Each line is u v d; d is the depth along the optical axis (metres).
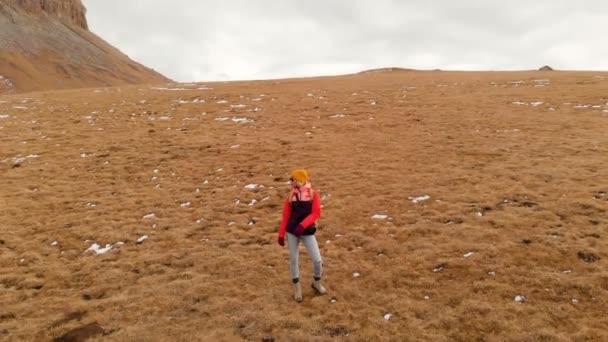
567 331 6.61
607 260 8.53
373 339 6.87
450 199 12.80
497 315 7.15
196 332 7.34
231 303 8.21
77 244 11.73
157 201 14.77
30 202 15.34
